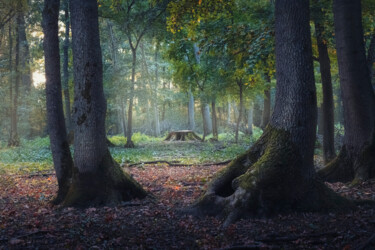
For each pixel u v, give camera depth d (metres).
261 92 24.69
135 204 7.88
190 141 31.16
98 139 8.04
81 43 7.85
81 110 7.96
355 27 9.30
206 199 6.87
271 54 12.04
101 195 7.89
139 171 13.81
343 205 6.64
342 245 4.83
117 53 34.84
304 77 6.76
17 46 28.00
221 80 25.02
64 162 8.56
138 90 28.77
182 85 27.62
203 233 5.76
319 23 12.24
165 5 21.81
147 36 25.20
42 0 27.70
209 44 12.34
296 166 6.60
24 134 36.94
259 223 6.10
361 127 9.44
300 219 6.16
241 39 12.03
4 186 11.05
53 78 8.60
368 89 9.45
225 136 33.38
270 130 7.09
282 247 4.98
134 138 33.34
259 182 6.51
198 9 12.13
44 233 5.82
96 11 8.01
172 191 9.58
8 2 22.64
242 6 14.90
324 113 12.61
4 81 30.80
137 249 5.06
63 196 8.40
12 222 6.56
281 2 6.90
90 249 5.07
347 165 9.70
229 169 7.24
